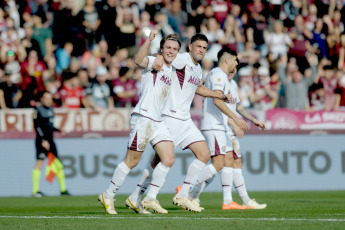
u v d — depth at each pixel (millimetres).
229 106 32281
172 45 25609
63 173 50219
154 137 26094
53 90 55562
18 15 62531
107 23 61312
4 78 56188
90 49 60875
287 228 19906
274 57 63812
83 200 43750
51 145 49875
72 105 54375
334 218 24047
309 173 53531
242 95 58094
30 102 54938
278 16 66812
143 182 27844
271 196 46000
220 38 62750
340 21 69750
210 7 63188
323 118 53906
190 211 29422
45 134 49625
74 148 50562
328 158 53969
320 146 53812
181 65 27828
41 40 59719
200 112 51094
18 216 26812
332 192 50656
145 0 65500
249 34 64375
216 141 30828
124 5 62250
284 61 61188
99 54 59969
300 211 29234
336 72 61969
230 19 63625
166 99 28359
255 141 52656
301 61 63938
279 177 53062
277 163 53000
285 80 59094
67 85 54656
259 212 28594
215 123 30922
